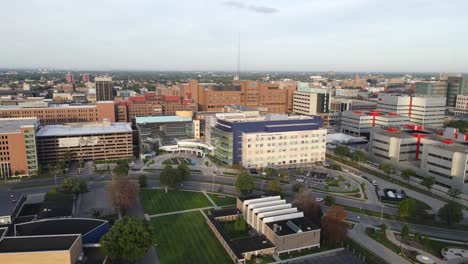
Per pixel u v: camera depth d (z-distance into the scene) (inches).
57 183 7603.4
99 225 4958.2
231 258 4628.4
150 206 6348.4
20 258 3870.6
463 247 5002.5
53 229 4795.8
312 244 4896.7
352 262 4554.6
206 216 5792.3
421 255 4746.6
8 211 5472.4
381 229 5447.8
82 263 4232.3
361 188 7514.8
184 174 7509.8
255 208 5521.7
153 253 4717.0
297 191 6963.6
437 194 7229.3
